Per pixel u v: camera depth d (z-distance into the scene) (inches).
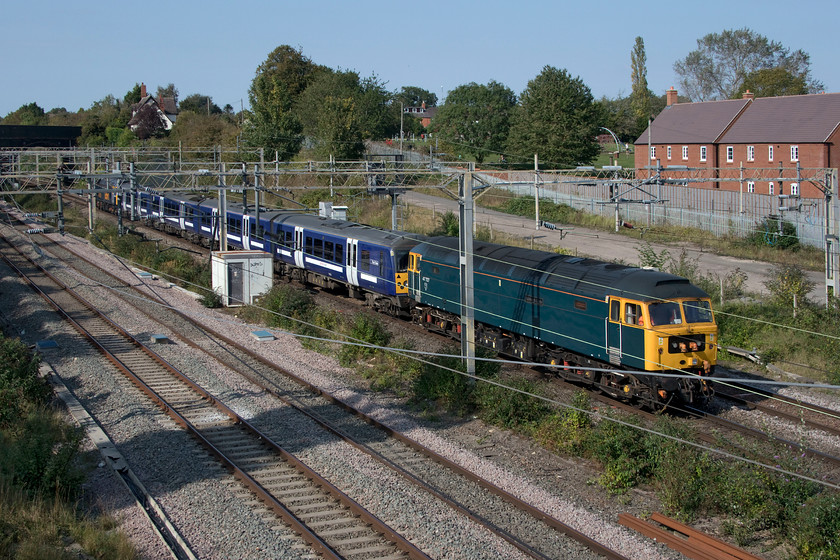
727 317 978.7
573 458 574.6
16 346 727.7
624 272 712.4
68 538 431.2
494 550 416.2
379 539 433.4
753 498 459.8
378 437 608.4
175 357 853.2
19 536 423.8
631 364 681.0
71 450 520.7
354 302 1214.9
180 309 1122.0
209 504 478.3
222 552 415.8
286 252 1363.2
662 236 1706.4
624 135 3582.7
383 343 885.8
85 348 895.7
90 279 1348.4
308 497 492.7
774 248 1521.9
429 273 981.8
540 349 818.2
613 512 482.0
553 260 805.2
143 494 494.3
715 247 1598.2
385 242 1088.2
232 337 959.0
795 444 601.0
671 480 481.4
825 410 693.3
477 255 907.4
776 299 1062.4
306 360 856.3
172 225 1871.3
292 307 1061.8
